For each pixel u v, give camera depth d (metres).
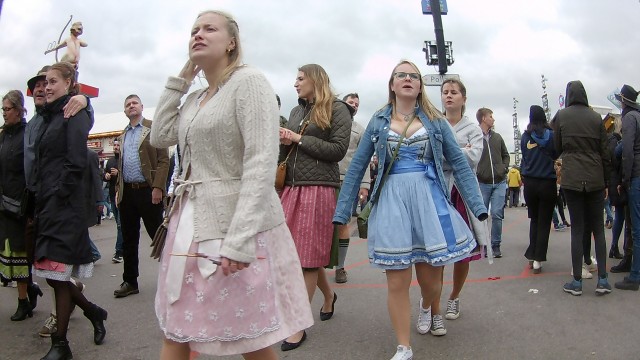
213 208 1.93
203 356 3.37
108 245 8.73
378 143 3.23
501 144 6.76
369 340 3.64
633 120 4.72
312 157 3.68
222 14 2.09
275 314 1.97
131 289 4.99
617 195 5.72
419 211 3.08
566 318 3.98
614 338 3.52
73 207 3.23
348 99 5.87
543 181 5.46
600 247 4.64
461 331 3.76
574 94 4.75
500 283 5.18
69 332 3.86
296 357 3.35
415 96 3.26
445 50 8.34
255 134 1.90
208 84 2.17
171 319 1.94
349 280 5.55
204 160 1.99
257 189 1.85
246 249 1.80
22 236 4.02
